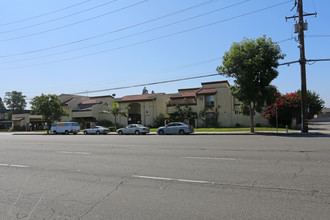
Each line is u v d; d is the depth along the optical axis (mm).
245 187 5555
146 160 9484
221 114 39188
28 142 19906
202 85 43594
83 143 17656
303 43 23062
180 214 4188
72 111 50844
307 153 9977
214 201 4746
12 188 6062
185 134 27016
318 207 4289
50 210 4562
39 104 41781
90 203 4863
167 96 44906
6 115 98500
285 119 32469
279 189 5324
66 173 7582
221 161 8734
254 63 22781
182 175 6855
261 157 9305
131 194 5348
